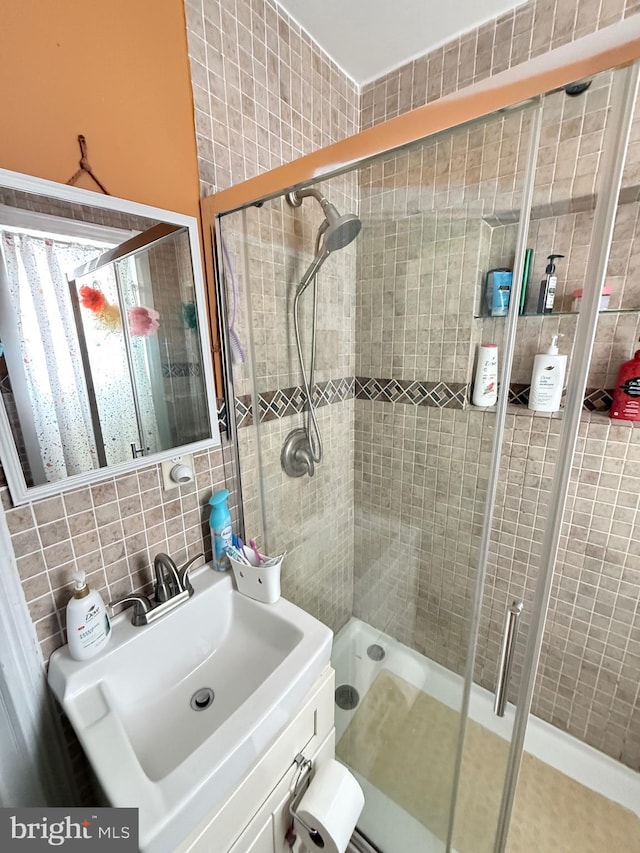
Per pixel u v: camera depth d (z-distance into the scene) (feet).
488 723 3.76
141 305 2.65
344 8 3.59
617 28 1.64
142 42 2.50
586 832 3.92
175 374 2.93
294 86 3.79
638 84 1.73
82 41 2.21
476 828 3.40
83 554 2.54
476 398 4.08
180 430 3.01
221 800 1.93
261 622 3.01
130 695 2.52
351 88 4.64
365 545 5.64
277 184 2.84
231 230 3.23
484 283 3.82
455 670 4.51
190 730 2.47
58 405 2.29
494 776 3.38
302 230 3.81
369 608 5.62
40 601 2.35
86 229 2.32
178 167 2.85
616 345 3.73
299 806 2.34
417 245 4.11
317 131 4.18
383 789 3.94
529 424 4.03
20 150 2.05
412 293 4.35
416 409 4.69
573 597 4.28
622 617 4.03
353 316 4.89
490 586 4.58
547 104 1.98
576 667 4.43
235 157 3.27
